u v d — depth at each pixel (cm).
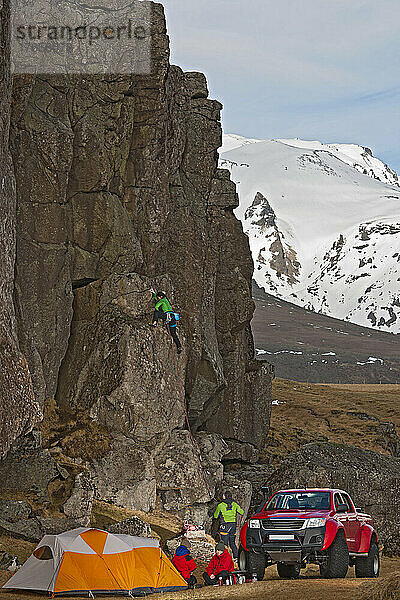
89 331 2791
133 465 2612
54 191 2736
